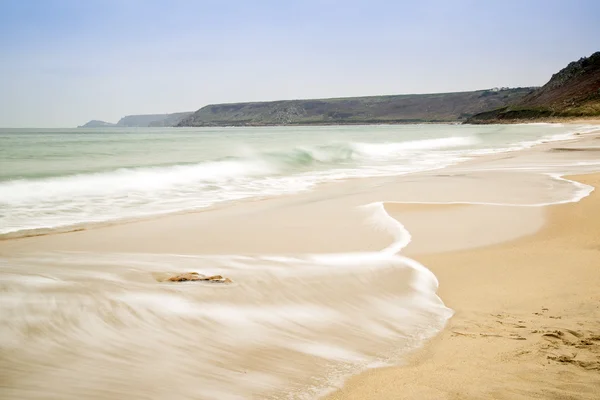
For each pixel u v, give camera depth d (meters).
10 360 3.73
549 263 7.62
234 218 11.33
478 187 16.16
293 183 18.03
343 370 4.14
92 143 36.88
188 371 3.88
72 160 21.92
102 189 14.94
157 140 45.50
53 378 3.56
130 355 4.03
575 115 123.00
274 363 4.18
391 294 6.25
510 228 10.14
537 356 4.36
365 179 19.28
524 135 59.88
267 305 5.45
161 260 7.20
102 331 4.37
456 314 5.67
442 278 7.09
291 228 10.22
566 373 4.02
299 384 3.85
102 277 5.83
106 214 11.62
